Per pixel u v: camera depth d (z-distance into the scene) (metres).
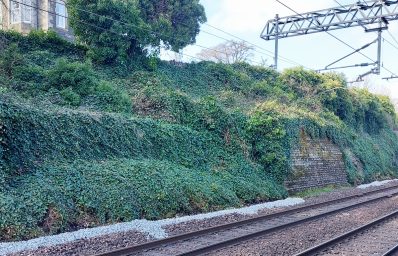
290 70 40.06
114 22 25.67
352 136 38.69
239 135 24.48
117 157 17.80
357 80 34.66
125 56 27.08
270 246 11.51
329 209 19.59
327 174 30.97
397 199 24.19
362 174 37.06
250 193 21.39
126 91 24.27
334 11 28.95
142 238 11.98
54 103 19.09
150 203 15.34
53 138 15.50
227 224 14.05
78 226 13.02
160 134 20.34
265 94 35.22
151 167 17.39
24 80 20.39
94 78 21.84
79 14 25.28
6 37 24.05
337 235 13.31
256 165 24.31
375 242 12.43
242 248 11.27
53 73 20.89
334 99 39.66
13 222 11.48
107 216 13.91
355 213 18.45
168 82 28.66
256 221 15.58
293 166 26.69
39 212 12.25
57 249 10.27
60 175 14.30
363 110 44.81
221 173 21.73
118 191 14.65
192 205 17.12
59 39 26.08
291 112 29.52
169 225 13.95
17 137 14.22
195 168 21.12
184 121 23.42
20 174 13.91
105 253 9.63
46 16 36.19
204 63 35.19
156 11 30.27
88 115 17.36
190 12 31.95
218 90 32.69
